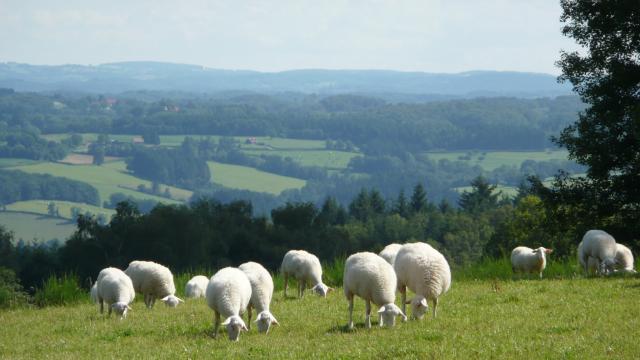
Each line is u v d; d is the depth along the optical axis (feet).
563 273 92.48
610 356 42.73
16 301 93.56
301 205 374.84
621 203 138.10
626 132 136.26
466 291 73.82
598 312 56.49
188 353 51.49
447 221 491.31
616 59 132.26
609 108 134.21
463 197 581.12
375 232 484.33
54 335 64.59
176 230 303.48
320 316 64.69
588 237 90.17
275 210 374.02
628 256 94.12
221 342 55.47
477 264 99.71
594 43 135.54
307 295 81.46
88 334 63.21
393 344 49.19
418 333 51.80
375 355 46.93
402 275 60.23
